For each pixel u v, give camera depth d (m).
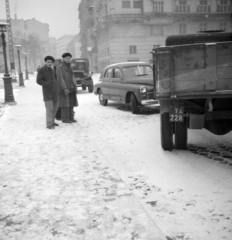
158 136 6.32
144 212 3.06
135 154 5.11
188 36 5.01
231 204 3.15
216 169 4.17
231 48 4.03
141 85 9.21
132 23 52.81
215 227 2.74
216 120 4.76
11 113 10.40
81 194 3.56
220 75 4.11
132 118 8.72
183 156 4.81
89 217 3.00
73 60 17.89
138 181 3.91
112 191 3.61
